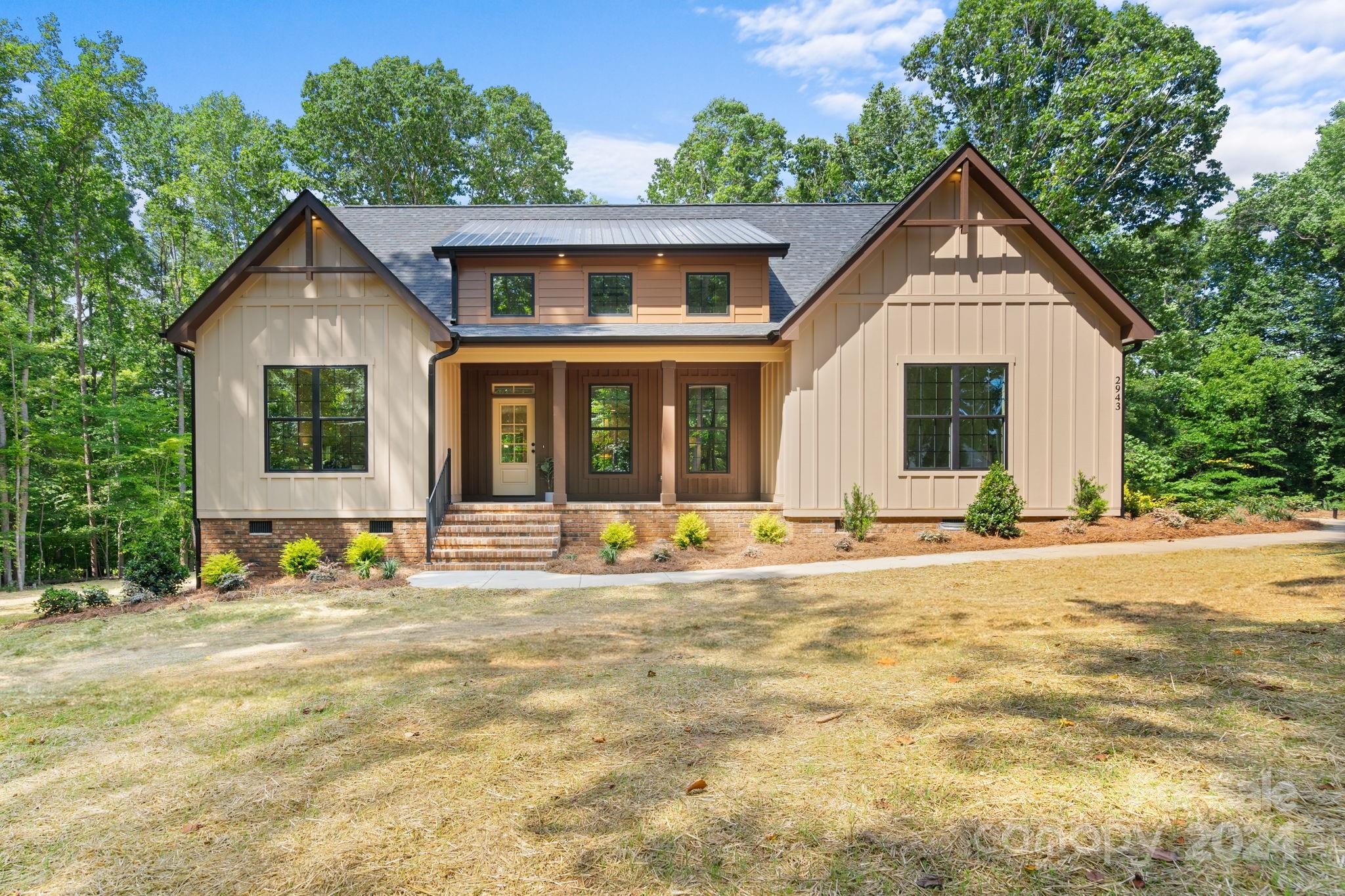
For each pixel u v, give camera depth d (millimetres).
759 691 5375
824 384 13375
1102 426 13461
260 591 11195
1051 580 8984
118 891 3051
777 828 3277
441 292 15352
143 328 29188
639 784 3832
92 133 25000
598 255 14797
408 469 13383
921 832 3162
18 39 24031
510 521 13992
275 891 2982
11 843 3502
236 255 31766
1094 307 13453
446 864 3135
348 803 3793
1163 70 24141
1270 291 30734
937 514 13414
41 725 5375
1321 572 8305
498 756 4348
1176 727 4074
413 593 10562
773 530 13383
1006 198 13000
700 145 41438
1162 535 12312
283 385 13375
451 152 35562
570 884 2941
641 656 6672
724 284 15023
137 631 8984
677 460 16469
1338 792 3242
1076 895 2658
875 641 6672
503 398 16531
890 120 30734
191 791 4039
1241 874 2707
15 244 23859
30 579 27031
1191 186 26297
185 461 27438
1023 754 3863
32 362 23938
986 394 13422
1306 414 27031
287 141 32000
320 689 5992
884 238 13055
